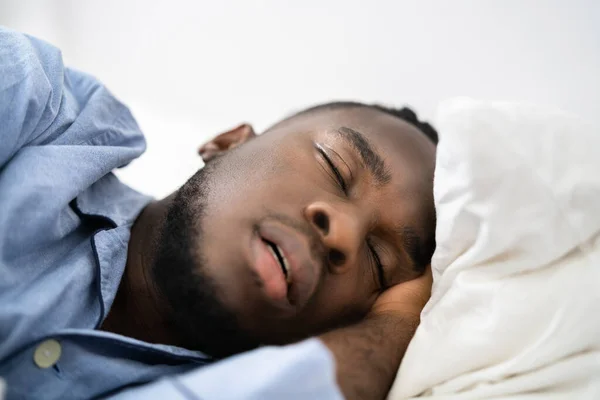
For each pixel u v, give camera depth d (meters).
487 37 1.21
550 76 1.17
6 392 0.54
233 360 0.47
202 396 0.44
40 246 0.63
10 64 0.67
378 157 0.75
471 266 0.67
